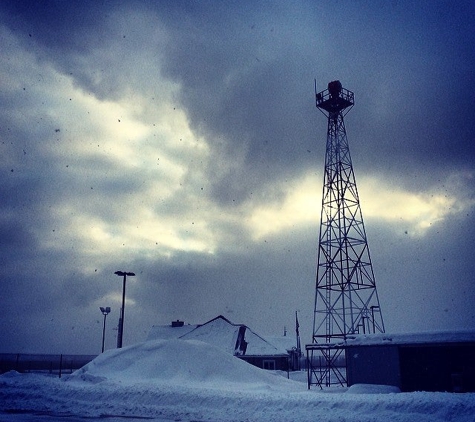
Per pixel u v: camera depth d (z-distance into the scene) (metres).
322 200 41.50
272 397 19.44
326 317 38.56
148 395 21.42
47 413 19.30
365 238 39.75
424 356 28.03
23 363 58.03
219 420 17.09
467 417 14.87
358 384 27.78
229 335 58.38
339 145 42.38
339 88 42.72
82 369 36.34
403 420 15.24
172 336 62.75
